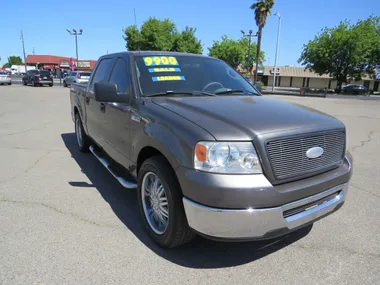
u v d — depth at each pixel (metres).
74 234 3.23
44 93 22.86
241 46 52.12
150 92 3.51
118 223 3.50
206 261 2.85
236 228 2.37
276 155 2.46
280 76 72.00
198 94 3.60
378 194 4.57
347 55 43.41
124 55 4.16
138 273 2.65
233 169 2.38
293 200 2.50
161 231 3.00
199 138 2.44
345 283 2.61
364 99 30.97
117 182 4.76
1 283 2.47
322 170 2.78
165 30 43.78
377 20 46.00
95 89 3.26
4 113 12.03
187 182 2.47
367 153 7.02
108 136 4.25
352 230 3.49
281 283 2.59
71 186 4.55
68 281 2.52
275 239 3.26
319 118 2.94
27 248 2.96
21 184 4.59
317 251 3.06
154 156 2.96
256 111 2.90
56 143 7.25
